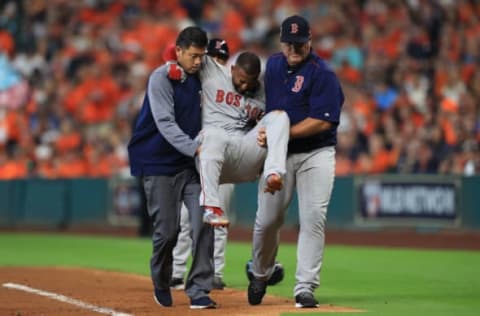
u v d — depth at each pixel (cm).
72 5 9500
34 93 8688
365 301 3014
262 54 8731
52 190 7812
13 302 2939
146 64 8869
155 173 2764
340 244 5903
